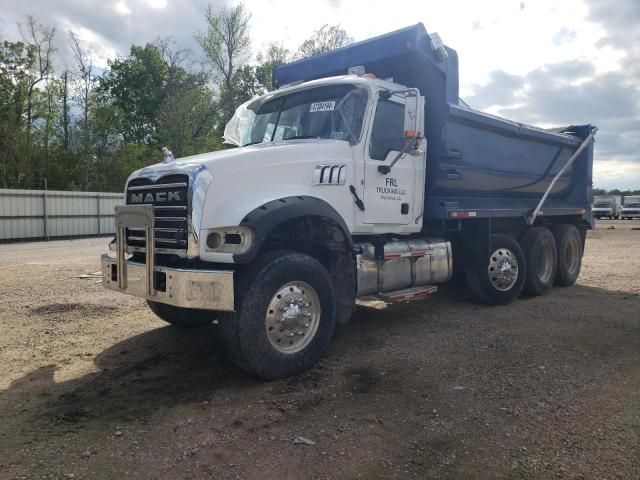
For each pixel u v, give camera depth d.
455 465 3.10
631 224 36.88
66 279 9.97
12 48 36.91
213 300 4.14
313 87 5.95
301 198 4.75
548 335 5.84
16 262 13.27
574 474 2.98
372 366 4.86
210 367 4.86
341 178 5.32
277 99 6.28
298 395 4.17
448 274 6.91
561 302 7.73
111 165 38.81
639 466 3.06
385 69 6.62
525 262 7.79
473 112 6.71
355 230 5.52
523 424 3.62
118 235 4.79
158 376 4.64
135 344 5.60
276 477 2.97
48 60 38.12
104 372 4.75
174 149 37.44
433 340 5.69
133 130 47.78
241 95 40.56
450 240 7.40
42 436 3.49
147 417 3.78
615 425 3.59
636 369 4.71
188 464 3.11
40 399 4.14
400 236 6.54
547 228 8.84
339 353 5.26
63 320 6.63
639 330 6.04
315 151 5.15
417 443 3.36
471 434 3.48
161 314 5.97
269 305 4.44
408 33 6.15
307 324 4.72
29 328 6.25
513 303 7.66
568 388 4.26
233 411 3.86
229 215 4.36
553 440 3.38
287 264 4.52
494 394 4.15
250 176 4.63
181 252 4.37
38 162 37.12
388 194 5.89
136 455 3.22
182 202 4.39
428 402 4.01
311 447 3.31
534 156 8.27
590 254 14.92
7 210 22.08
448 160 6.57
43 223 23.44
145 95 46.53
